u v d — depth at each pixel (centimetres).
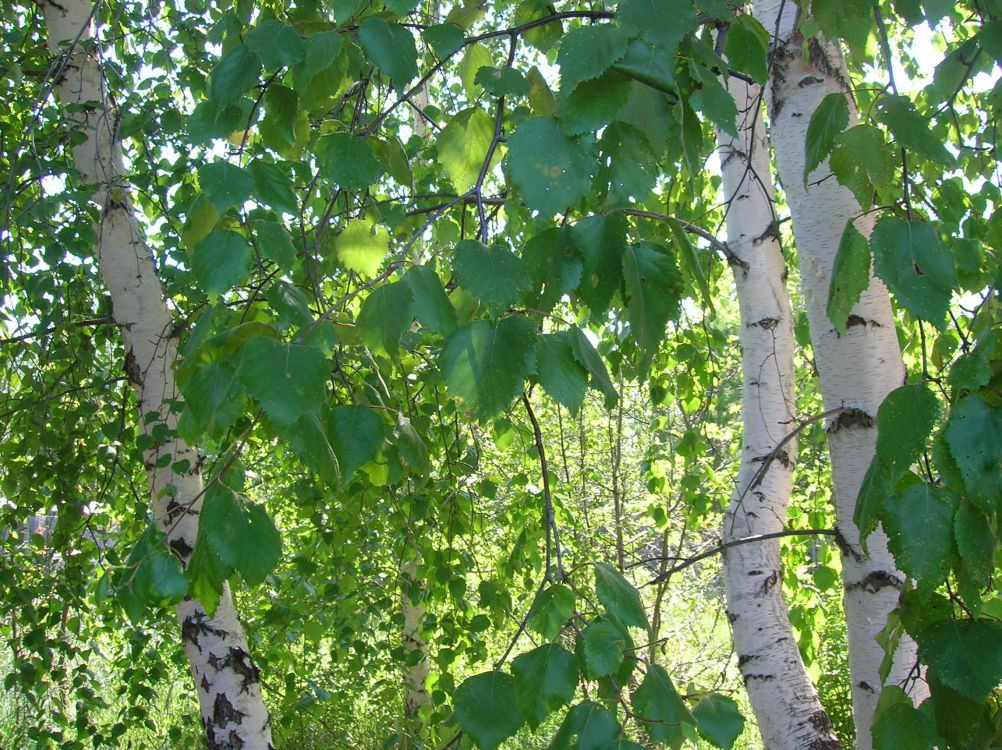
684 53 91
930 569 83
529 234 241
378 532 363
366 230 136
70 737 434
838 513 192
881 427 87
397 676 420
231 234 92
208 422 88
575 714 82
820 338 190
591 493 549
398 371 279
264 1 170
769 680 250
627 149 87
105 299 304
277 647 370
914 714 91
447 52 98
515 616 368
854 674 190
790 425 271
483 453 434
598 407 511
